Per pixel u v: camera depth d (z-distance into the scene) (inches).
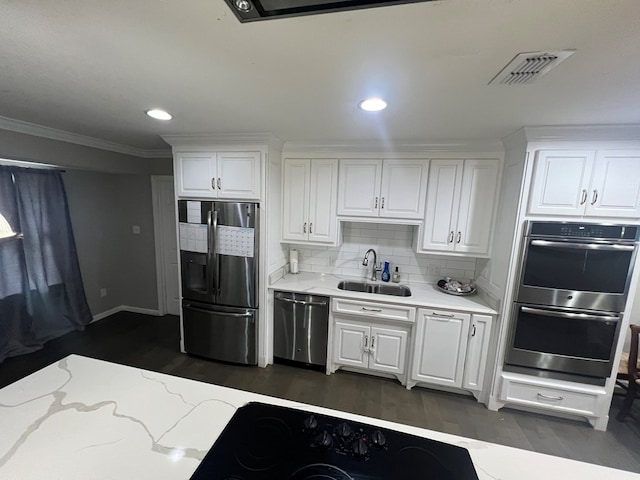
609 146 74.1
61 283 130.0
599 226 76.3
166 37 40.0
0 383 98.3
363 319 103.1
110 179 148.9
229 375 106.3
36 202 118.8
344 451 29.8
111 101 65.5
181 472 28.4
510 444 78.9
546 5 31.2
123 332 136.3
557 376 85.6
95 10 34.4
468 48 40.4
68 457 29.8
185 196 106.7
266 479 26.2
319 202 108.9
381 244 119.3
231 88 56.9
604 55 40.7
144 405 38.1
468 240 97.8
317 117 74.3
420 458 29.5
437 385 100.5
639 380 82.0
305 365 113.1
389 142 97.3
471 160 94.4
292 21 35.3
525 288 83.5
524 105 60.8
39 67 49.3
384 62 45.2
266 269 105.2
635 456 75.3
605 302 78.7
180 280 112.7
